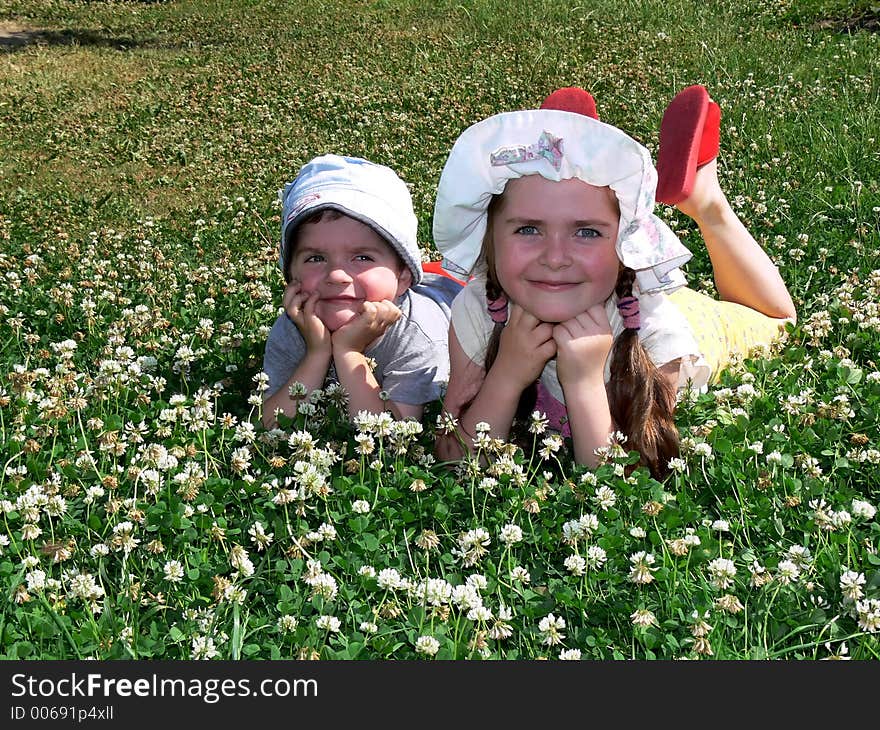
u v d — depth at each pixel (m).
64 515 3.06
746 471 3.29
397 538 3.07
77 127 10.62
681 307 4.07
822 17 12.38
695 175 4.17
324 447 3.48
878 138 7.62
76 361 4.49
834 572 2.76
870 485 3.27
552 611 2.72
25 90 12.63
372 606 2.76
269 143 9.60
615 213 3.16
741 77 9.95
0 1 19.34
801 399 3.64
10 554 2.98
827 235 5.78
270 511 3.14
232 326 4.68
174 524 2.99
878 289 4.66
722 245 4.41
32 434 3.62
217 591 2.71
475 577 2.70
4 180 8.73
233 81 12.51
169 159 9.31
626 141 3.01
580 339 3.26
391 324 3.69
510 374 3.36
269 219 6.89
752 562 2.84
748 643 2.59
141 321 4.69
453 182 3.24
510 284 3.24
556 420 3.72
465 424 3.46
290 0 18.03
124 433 3.56
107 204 7.85
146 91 12.37
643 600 2.72
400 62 12.59
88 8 18.89
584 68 11.07
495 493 3.27
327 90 11.45
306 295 3.65
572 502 3.12
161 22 17.27
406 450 3.32
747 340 4.23
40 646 2.62
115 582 2.88
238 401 3.97
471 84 10.93
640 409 3.34
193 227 7.00
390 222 3.58
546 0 14.46
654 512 2.96
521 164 3.10
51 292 5.25
